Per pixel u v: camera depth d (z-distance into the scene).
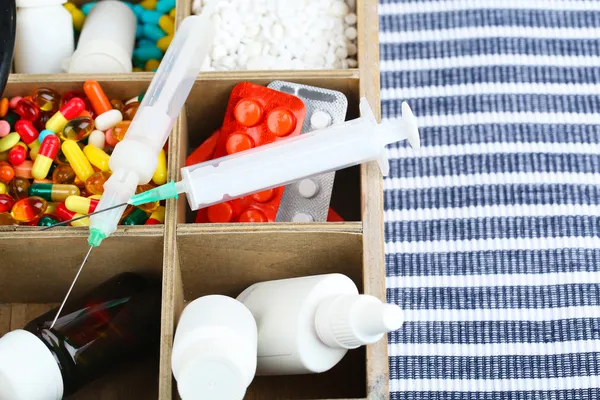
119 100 0.89
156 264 0.84
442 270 0.91
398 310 0.68
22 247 0.79
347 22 0.96
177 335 0.72
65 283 0.88
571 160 0.94
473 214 0.92
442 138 0.95
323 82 0.86
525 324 0.89
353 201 0.94
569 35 0.99
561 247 0.91
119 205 0.73
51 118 0.85
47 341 0.75
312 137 0.80
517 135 0.95
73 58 0.91
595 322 0.89
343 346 0.73
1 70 0.77
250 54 0.95
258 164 0.79
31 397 0.71
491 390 0.88
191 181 0.77
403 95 0.97
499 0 1.00
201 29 0.85
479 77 0.98
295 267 0.84
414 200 0.93
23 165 0.85
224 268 0.84
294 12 0.96
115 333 0.79
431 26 1.00
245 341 0.71
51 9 0.91
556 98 0.97
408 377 0.88
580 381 0.88
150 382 0.86
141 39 1.03
